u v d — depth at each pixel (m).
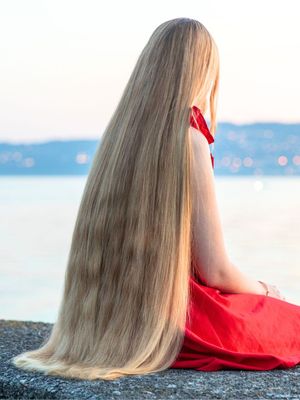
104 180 3.09
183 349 3.05
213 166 3.12
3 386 2.93
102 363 3.00
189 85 3.06
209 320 3.05
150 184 3.01
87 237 3.11
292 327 3.16
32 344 3.65
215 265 3.08
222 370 3.03
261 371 3.02
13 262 8.57
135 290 3.01
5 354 3.41
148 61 3.11
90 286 3.08
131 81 3.15
